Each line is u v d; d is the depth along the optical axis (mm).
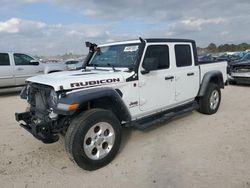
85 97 3684
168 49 5273
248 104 7918
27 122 4445
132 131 5520
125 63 4797
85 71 4895
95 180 3582
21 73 11148
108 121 3939
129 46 4859
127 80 4441
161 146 4691
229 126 5711
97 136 3848
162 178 3555
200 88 6293
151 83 4863
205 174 3609
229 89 11125
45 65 12008
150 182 3469
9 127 6105
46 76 4410
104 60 5273
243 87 11664
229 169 3723
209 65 6594
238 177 3494
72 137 3598
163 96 5172
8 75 10781
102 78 4145
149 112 4957
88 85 3963
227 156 4156
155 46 4945
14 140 5195
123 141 4988
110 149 4020
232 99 8797
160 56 5086
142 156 4297
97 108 4062
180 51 5613
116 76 4328
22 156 4418
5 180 3631
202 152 4355
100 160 3871
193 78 5980
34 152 4582
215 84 6738
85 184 3486
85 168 3770
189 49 5883
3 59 10734
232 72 11914
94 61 5473
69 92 3770
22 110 7977
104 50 5355
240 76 11641
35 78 4422
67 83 3775
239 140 4836
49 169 3943
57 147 4773
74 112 3604
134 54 4703
